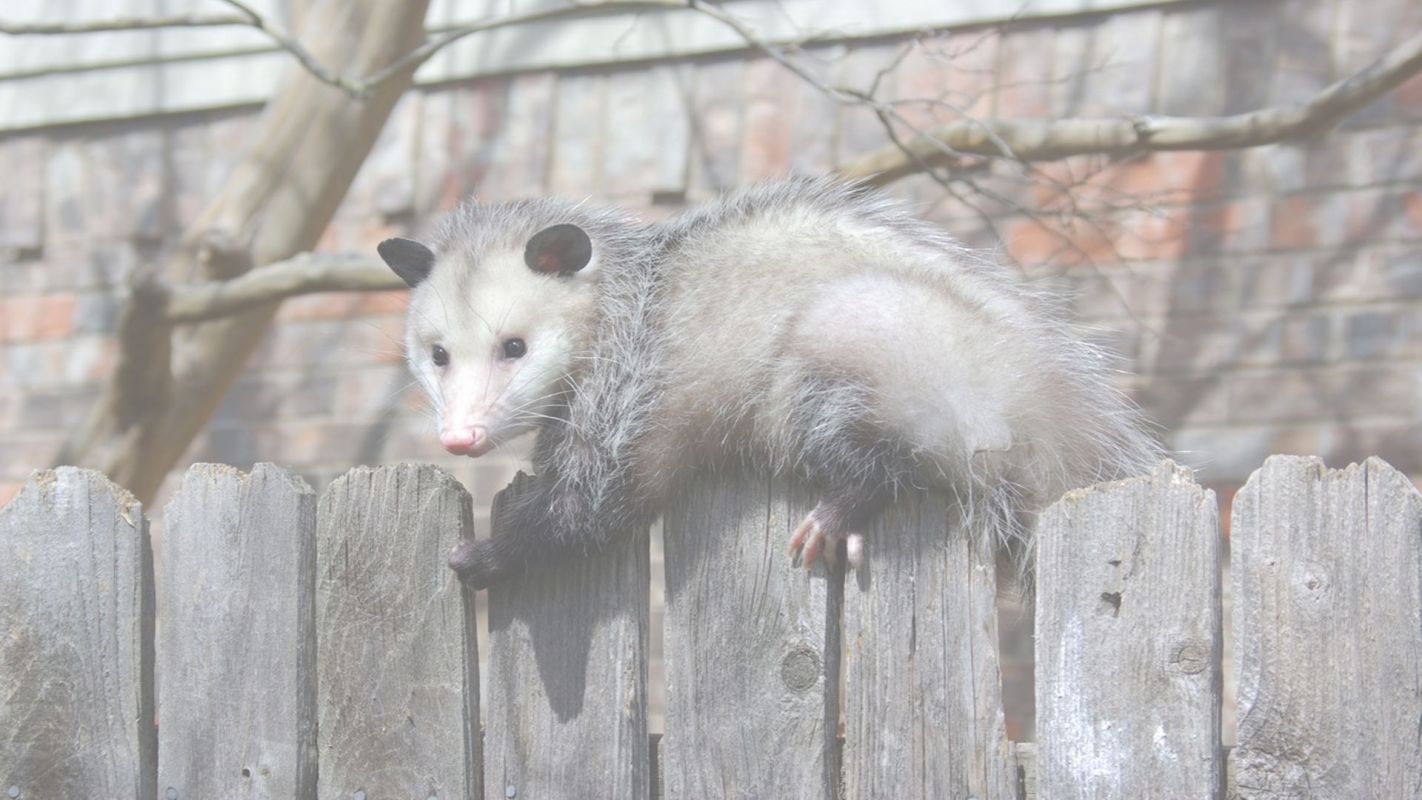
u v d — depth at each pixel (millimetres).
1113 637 2391
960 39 5309
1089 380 3160
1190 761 2342
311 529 2758
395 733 2707
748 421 2959
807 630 2609
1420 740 2244
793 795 2566
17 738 2850
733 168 5496
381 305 5922
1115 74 5145
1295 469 2322
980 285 3174
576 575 2744
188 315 4707
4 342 6363
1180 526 2371
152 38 6289
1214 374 5035
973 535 2621
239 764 2756
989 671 2525
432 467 2732
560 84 5766
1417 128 4914
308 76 5020
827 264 3109
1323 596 2297
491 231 3502
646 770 2664
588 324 3279
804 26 5324
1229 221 5086
